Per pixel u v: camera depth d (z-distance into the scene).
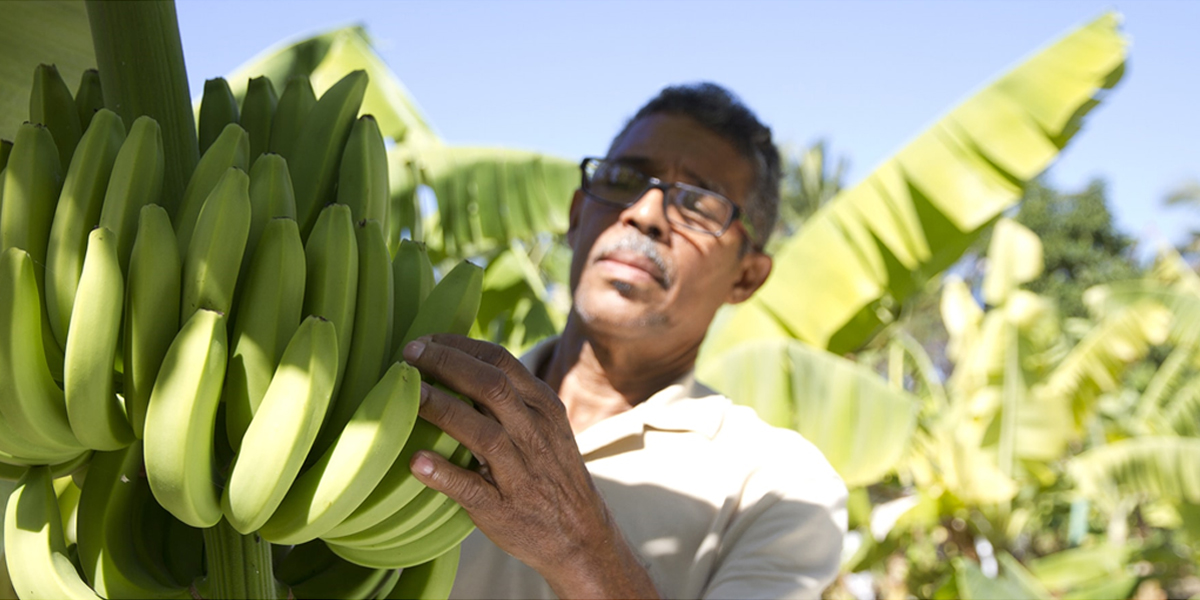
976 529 9.03
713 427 1.66
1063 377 7.63
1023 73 3.74
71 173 0.89
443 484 0.89
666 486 1.58
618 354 1.75
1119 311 7.76
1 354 0.80
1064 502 12.48
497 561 1.55
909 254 3.79
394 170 3.95
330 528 0.84
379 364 0.93
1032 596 4.09
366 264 0.95
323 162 1.03
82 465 1.03
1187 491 7.32
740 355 3.64
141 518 0.99
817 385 3.63
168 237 0.85
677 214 1.71
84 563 0.92
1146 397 9.55
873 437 3.60
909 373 10.98
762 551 1.49
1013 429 7.36
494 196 4.11
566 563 1.07
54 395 0.85
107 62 0.99
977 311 9.26
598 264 1.72
